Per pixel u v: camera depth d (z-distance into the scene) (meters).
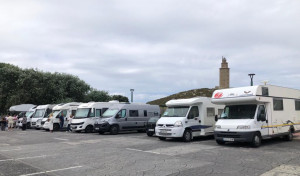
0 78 40.94
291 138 15.64
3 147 13.47
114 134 20.84
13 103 38.28
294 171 7.73
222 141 13.70
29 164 9.16
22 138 18.08
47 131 26.09
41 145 14.16
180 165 8.64
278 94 14.74
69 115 27.23
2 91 40.19
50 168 8.51
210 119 17.00
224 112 14.20
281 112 14.81
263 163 8.87
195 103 16.17
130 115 22.09
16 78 41.62
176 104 16.56
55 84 43.31
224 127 13.09
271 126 13.82
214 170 7.92
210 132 16.86
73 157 10.38
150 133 18.80
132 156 10.41
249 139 12.38
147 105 23.80
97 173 7.77
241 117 13.30
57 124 26.50
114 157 10.23
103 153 11.23
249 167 8.27
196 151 11.52
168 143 14.53
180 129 15.02
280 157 9.96
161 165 8.67
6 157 10.59
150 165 8.70
